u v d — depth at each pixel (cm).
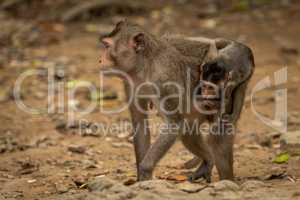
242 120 1583
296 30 2383
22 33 2388
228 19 2528
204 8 2667
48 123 1605
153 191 964
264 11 2612
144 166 1069
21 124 1598
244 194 957
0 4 2650
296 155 1286
